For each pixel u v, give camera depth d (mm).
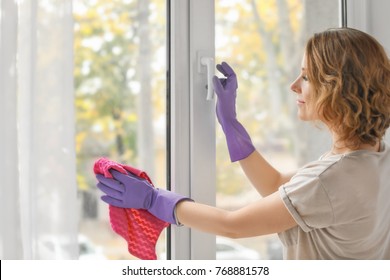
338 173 1287
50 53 1292
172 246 1569
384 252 1444
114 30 1614
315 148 1820
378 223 1341
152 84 1637
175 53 1556
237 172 1682
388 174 1375
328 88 1312
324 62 1329
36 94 1277
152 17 1634
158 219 1387
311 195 1271
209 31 1581
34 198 1272
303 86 1408
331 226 1313
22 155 1280
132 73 1632
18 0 1271
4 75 1234
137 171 1393
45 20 1291
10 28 1234
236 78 1552
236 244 1718
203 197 1576
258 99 1749
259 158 1546
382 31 1815
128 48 1627
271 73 1761
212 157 1586
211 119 1584
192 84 1561
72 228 1306
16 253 1246
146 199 1354
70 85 1302
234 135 1519
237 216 1302
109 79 1618
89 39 1595
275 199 1298
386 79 1347
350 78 1305
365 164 1310
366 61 1317
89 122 1604
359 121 1311
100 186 1378
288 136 1792
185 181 1577
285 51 1777
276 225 1295
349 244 1333
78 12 1575
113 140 1623
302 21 1801
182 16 1562
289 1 1781
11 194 1235
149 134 1638
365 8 1811
